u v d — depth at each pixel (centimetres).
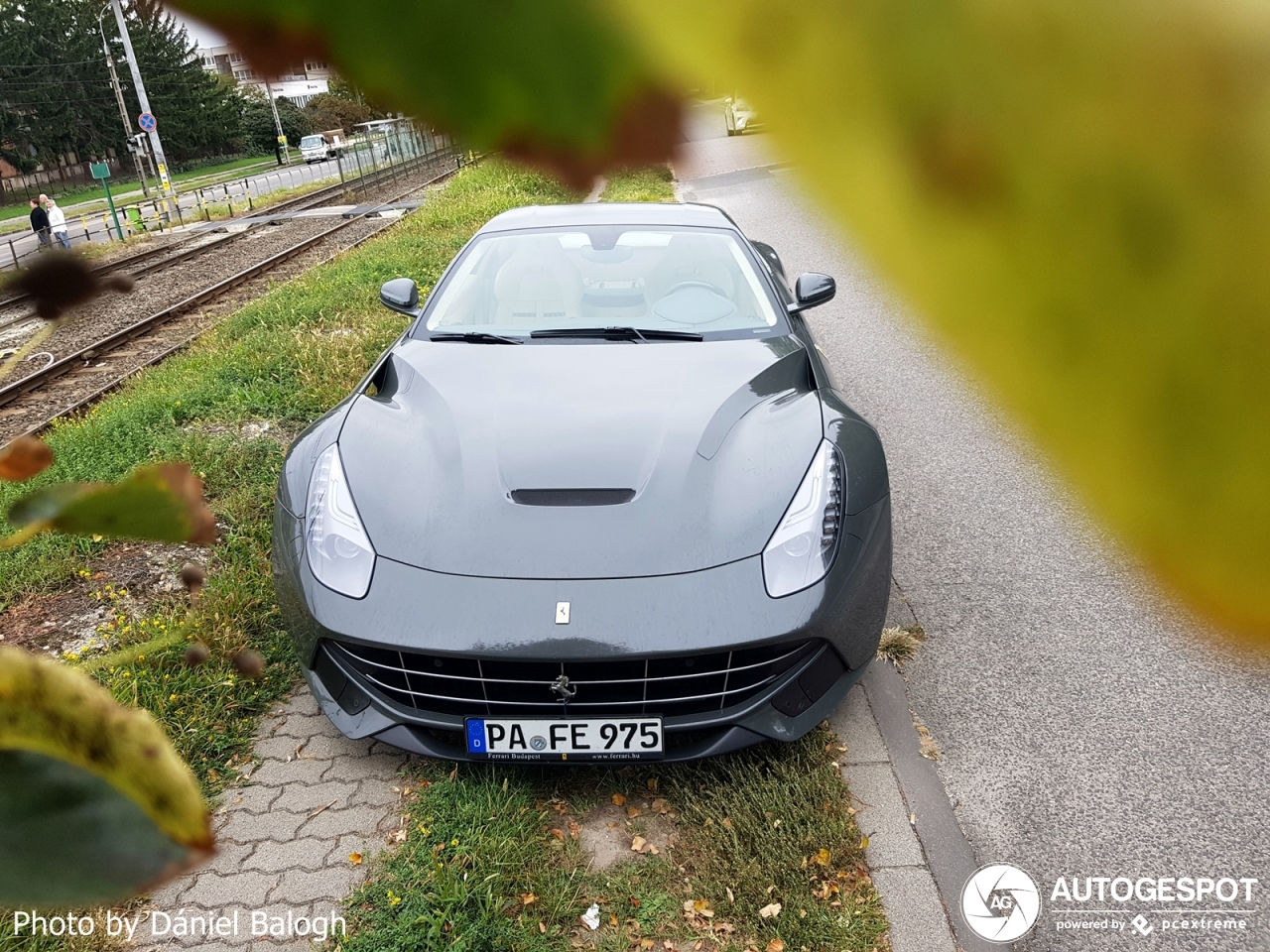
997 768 240
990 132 11
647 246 357
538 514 233
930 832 220
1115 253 10
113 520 15
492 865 210
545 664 215
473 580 222
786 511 235
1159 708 259
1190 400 10
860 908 200
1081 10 10
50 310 14
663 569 222
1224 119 10
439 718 225
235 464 432
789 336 317
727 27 11
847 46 11
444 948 195
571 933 199
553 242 361
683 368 290
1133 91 10
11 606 335
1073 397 11
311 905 208
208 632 289
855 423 270
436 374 294
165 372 658
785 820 219
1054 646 288
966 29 11
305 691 279
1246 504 10
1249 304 10
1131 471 10
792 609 221
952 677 276
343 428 273
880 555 244
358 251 1098
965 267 11
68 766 17
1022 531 357
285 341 658
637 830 224
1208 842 215
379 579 228
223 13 12
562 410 267
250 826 230
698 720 221
